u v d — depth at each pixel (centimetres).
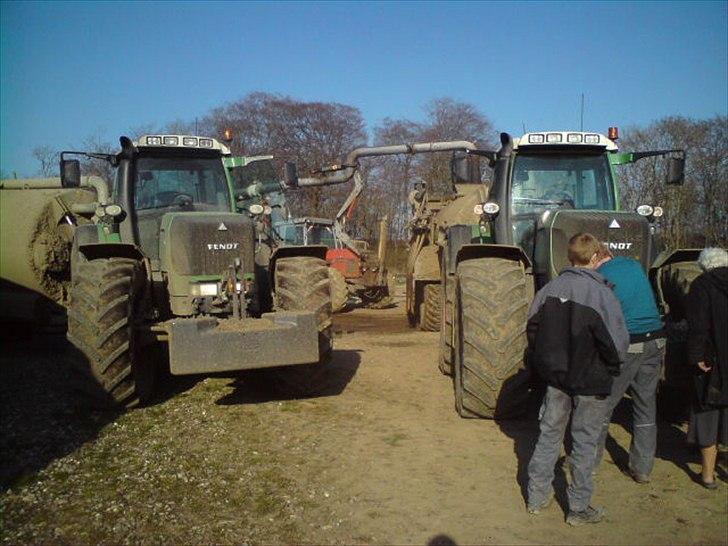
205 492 470
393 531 417
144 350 700
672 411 634
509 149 729
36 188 1177
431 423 627
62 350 1092
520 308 597
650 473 500
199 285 685
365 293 1852
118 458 535
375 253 2048
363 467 520
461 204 1117
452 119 4312
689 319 467
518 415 612
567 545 400
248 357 603
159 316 709
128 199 759
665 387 611
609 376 415
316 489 478
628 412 666
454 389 745
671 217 2200
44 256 1085
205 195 804
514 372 595
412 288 1347
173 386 780
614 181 727
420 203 1295
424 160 4200
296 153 4269
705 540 405
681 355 557
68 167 746
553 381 425
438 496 468
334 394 739
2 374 869
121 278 652
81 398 653
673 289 614
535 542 404
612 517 436
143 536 405
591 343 412
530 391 628
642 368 474
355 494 470
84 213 1121
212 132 4228
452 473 508
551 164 734
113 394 650
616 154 734
